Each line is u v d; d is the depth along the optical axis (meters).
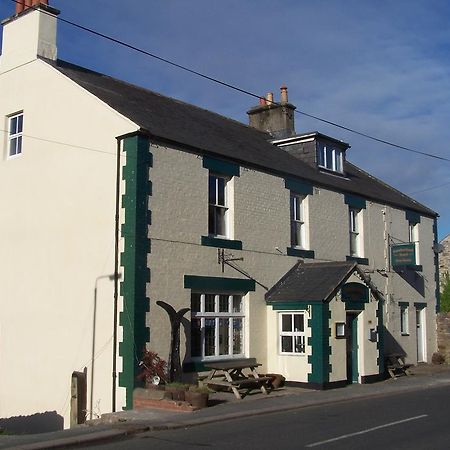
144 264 15.24
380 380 20.27
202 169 17.27
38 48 18.28
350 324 19.77
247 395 15.96
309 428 11.34
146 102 19.61
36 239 17.30
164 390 14.19
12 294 17.62
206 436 10.78
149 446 10.03
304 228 20.97
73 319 16.03
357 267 19.47
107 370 15.09
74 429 11.66
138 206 15.27
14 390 17.06
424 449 9.23
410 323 25.97
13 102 18.64
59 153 17.12
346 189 22.81
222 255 17.53
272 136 25.12
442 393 17.09
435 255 28.66
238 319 18.12
